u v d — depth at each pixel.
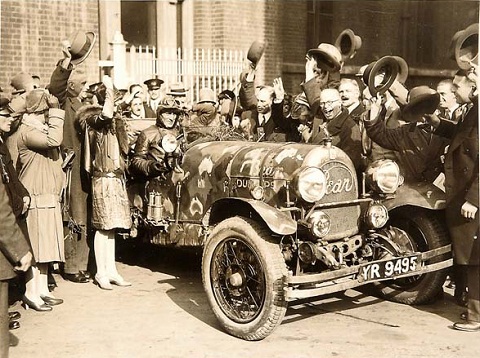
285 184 5.17
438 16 19.55
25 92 5.73
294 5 15.47
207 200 5.79
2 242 3.98
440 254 5.36
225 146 5.91
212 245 5.09
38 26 11.31
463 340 4.97
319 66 6.72
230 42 14.26
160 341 4.95
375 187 5.27
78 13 11.79
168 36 14.05
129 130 6.74
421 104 5.27
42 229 5.64
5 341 4.12
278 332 5.16
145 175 6.13
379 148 5.77
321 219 4.90
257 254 4.78
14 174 4.96
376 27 18.08
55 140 5.55
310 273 5.16
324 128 5.61
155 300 5.94
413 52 19.30
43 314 5.56
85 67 11.84
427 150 5.57
